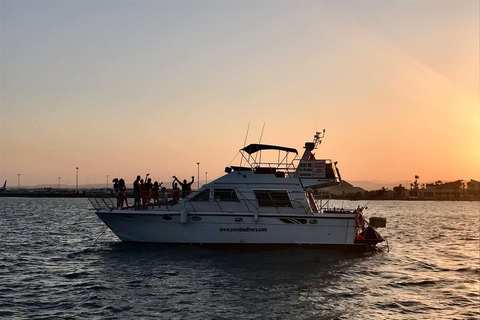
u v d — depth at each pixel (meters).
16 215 61.59
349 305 15.15
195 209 24.69
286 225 24.36
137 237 24.73
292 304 15.08
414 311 14.67
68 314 13.80
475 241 35.28
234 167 25.36
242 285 17.41
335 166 25.41
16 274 19.28
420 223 58.50
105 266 20.67
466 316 14.24
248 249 24.23
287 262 21.81
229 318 13.55
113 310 14.20
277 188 24.88
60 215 62.81
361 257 24.14
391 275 20.06
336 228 24.59
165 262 21.36
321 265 21.50
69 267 20.70
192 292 16.30
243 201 24.66
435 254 27.22
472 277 19.91
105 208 25.28
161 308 14.44
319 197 28.62
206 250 23.97
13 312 13.95
